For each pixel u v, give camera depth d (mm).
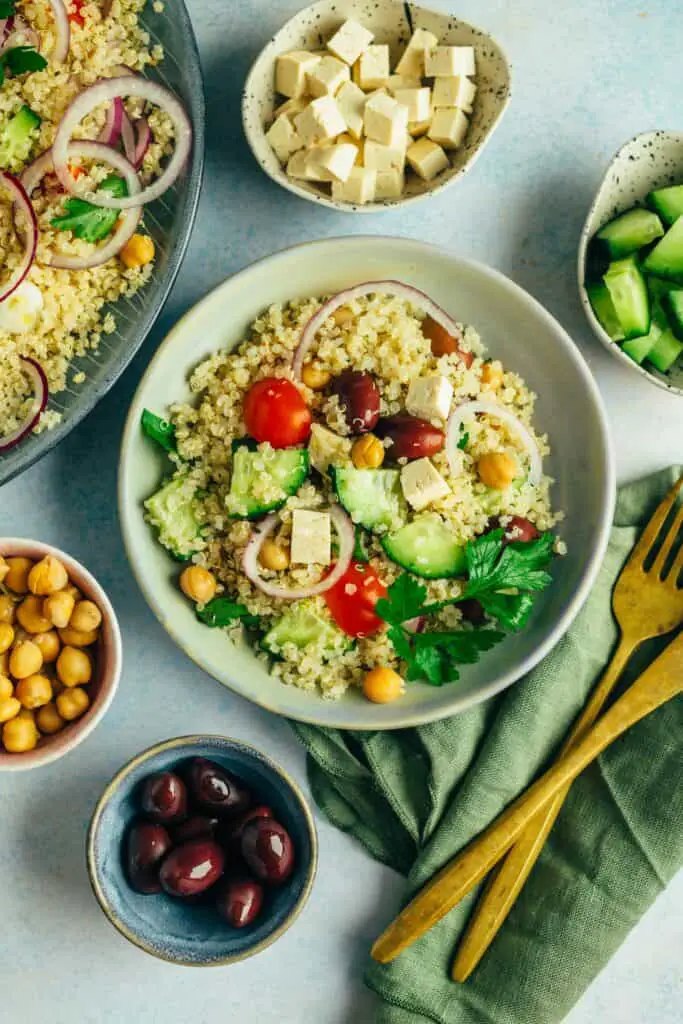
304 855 566
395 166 584
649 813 591
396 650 563
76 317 574
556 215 620
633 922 588
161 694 611
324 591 569
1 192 567
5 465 554
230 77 616
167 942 565
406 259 581
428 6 619
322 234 617
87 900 610
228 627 579
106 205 567
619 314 590
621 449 622
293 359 578
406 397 574
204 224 616
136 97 570
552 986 587
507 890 586
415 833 591
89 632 565
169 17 568
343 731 599
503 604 567
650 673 589
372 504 568
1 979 607
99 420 613
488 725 601
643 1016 608
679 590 595
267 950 609
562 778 583
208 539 580
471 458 581
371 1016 607
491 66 583
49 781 611
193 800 571
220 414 580
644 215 596
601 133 621
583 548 582
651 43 622
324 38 595
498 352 598
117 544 613
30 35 568
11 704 562
